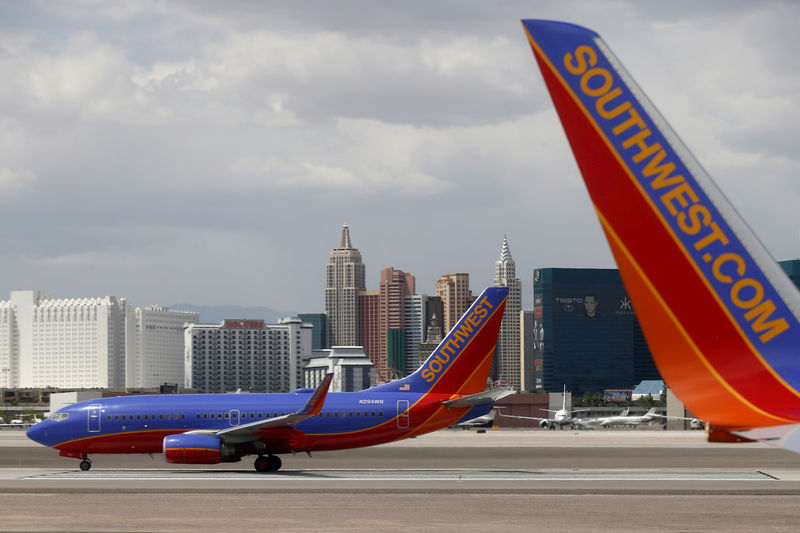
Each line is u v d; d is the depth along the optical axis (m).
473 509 93.25
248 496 106.31
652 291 20.17
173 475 140.38
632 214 20.25
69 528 80.19
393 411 145.00
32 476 138.12
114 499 103.38
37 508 94.88
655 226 20.22
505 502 99.56
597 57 20.06
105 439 146.88
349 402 145.12
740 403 19.77
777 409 19.67
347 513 90.12
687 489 113.38
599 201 20.27
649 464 174.62
